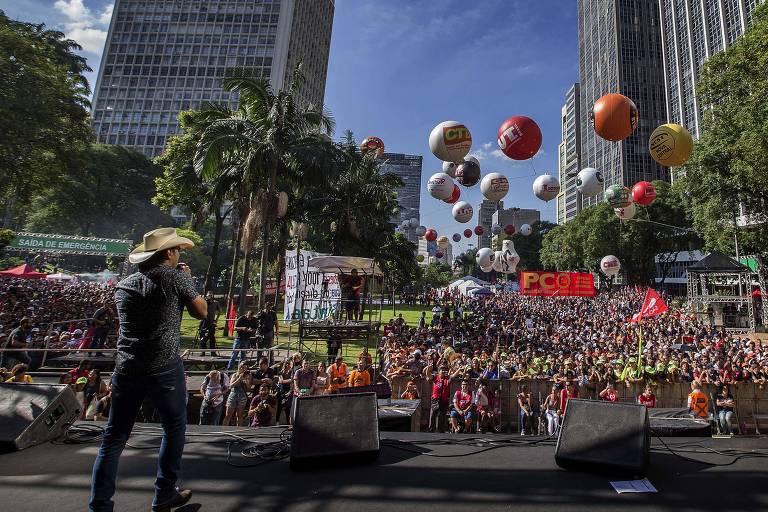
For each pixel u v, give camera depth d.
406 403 6.49
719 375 12.17
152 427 4.27
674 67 87.50
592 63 119.50
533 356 15.40
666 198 47.69
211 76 98.38
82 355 11.87
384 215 29.89
